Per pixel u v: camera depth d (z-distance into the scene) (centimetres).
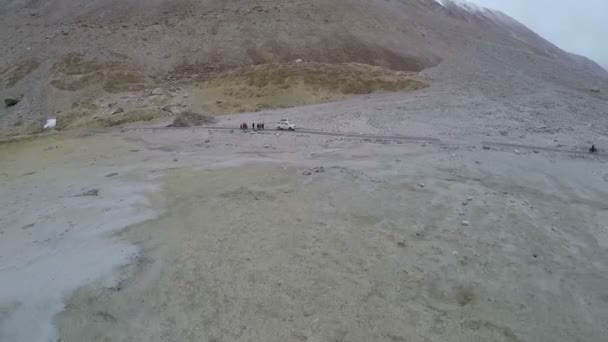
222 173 2959
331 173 2883
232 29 8625
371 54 8219
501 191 2584
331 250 1927
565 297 1606
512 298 1602
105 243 2012
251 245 1975
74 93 6444
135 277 1747
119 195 2606
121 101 6100
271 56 7856
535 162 3125
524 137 3838
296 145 3753
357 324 1475
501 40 12900
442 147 3534
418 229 2103
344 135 4038
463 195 2488
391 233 2067
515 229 2095
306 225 2156
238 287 1675
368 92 6344
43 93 6512
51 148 4069
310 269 1788
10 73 7156
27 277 1750
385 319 1498
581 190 2627
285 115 5169
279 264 1825
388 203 2398
